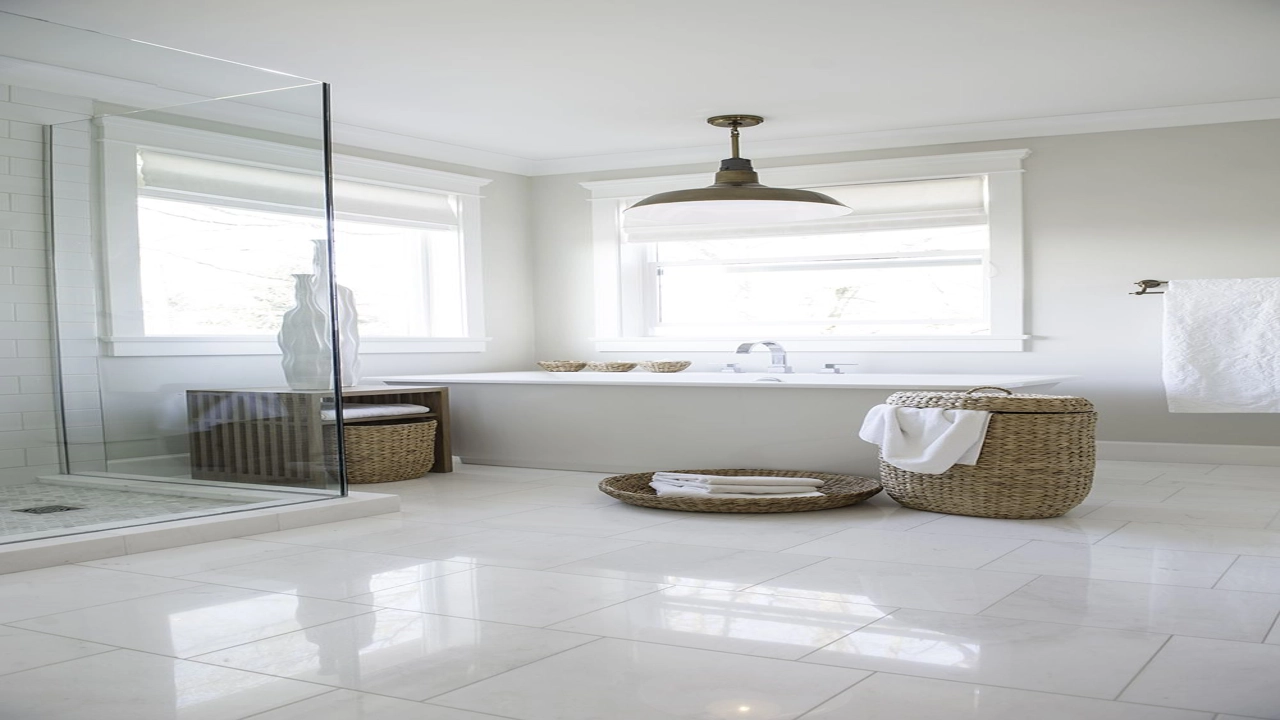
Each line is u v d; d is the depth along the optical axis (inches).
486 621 91.9
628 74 182.2
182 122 139.1
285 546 130.0
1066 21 155.5
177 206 138.6
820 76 185.3
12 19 124.6
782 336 250.1
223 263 142.9
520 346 271.7
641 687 73.4
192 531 133.0
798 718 66.9
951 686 72.8
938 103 208.1
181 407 137.1
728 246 262.7
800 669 77.0
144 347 134.3
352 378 199.5
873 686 73.0
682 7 146.1
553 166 270.5
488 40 160.6
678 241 266.4
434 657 81.2
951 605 95.7
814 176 244.1
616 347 266.1
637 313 266.7
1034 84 193.5
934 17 152.5
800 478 157.2
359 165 228.7
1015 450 140.5
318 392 153.0
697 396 186.2
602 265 265.7
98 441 130.0
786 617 92.0
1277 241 207.9
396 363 236.7
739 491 154.0
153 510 134.3
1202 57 176.1
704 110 211.0
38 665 80.8
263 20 148.9
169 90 137.9
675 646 83.4
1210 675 74.7
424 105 204.8
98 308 130.7
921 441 146.0
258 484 145.2
